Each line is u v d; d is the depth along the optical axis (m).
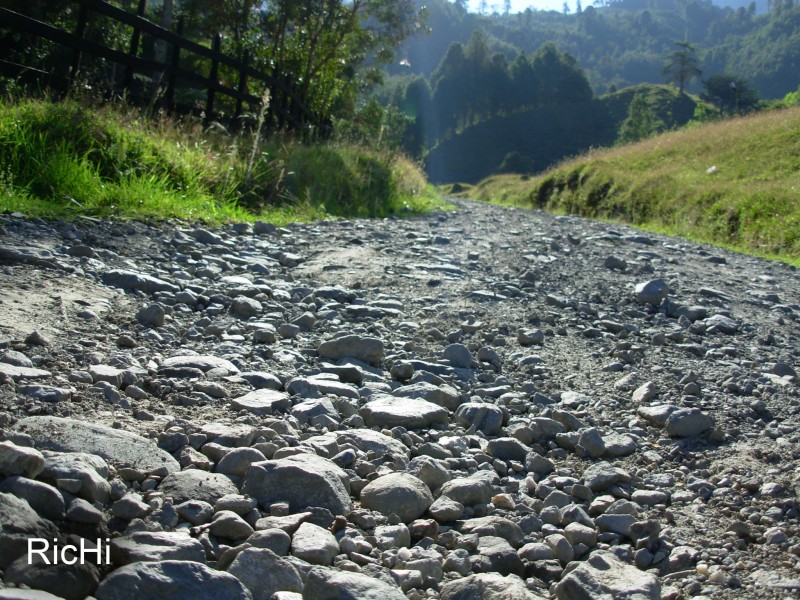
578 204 24.86
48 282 4.31
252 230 7.71
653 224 19.20
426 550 2.15
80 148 7.60
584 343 4.85
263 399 3.11
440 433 3.11
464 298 5.61
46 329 3.53
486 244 8.70
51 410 2.62
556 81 153.25
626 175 24.38
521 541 2.34
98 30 16.86
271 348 3.95
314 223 9.14
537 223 13.11
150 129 9.05
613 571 2.08
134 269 5.09
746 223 16.41
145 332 3.89
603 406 3.74
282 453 2.54
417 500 2.39
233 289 5.04
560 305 5.78
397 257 7.05
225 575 1.77
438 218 12.49
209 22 18.44
